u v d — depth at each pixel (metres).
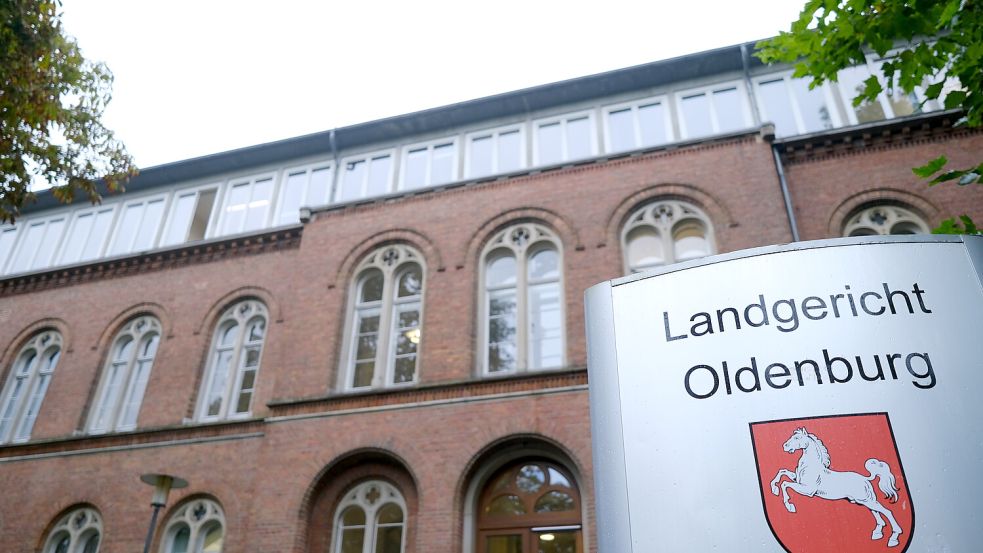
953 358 4.24
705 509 4.22
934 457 3.96
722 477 4.27
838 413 4.21
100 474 15.48
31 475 15.99
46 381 18.42
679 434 4.50
